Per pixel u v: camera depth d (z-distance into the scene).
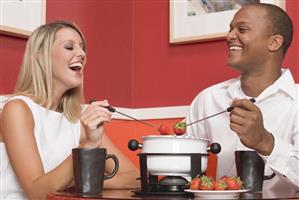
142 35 2.49
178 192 1.19
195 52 2.32
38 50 1.69
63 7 2.26
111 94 2.42
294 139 1.70
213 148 1.27
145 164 1.24
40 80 1.68
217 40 2.26
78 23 2.32
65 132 1.71
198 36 2.29
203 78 2.29
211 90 1.93
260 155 1.31
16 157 1.46
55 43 1.68
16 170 1.46
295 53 2.07
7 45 2.03
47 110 1.67
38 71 1.68
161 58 2.42
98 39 2.40
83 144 1.36
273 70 1.74
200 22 2.29
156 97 2.43
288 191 1.34
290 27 1.76
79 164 1.18
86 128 1.34
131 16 2.53
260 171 1.29
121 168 1.70
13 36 2.05
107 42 2.43
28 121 1.54
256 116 1.24
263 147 1.30
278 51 1.74
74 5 2.31
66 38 1.68
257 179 1.28
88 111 1.36
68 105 1.76
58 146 1.67
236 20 1.73
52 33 1.68
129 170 1.70
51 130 1.67
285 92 1.74
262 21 1.70
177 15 2.36
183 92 2.35
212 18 2.25
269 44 1.71
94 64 2.37
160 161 1.21
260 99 1.74
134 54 2.52
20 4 2.04
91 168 1.18
